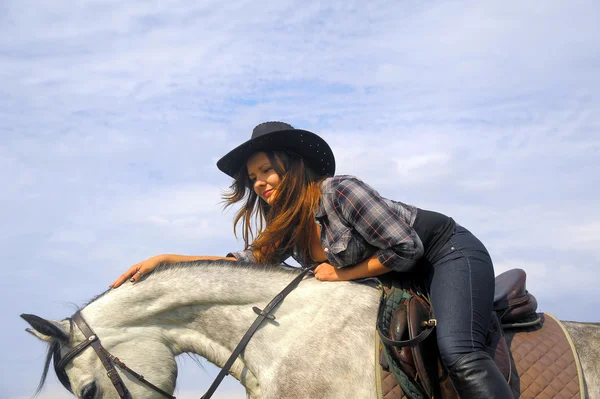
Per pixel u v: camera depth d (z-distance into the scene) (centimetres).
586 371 332
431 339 316
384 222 318
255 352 335
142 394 338
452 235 329
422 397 308
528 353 329
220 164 379
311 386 313
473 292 311
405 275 342
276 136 357
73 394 338
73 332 338
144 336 346
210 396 333
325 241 336
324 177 371
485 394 283
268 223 375
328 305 336
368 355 317
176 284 349
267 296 347
